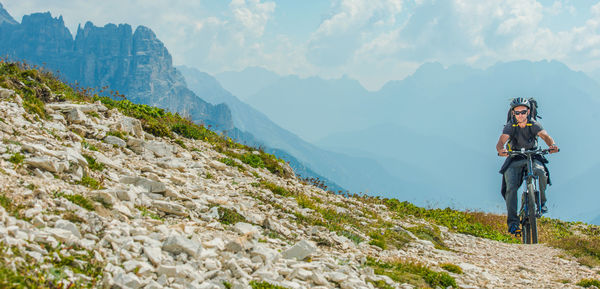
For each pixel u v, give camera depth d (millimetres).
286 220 9492
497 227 17297
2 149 6621
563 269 9398
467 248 11828
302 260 6539
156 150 12469
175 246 5320
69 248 4523
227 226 7648
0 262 3701
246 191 11555
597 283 7555
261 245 6730
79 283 3951
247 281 5086
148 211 7090
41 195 5520
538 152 10641
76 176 7082
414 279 6953
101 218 5574
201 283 4750
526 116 10664
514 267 9453
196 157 14125
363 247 9141
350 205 15109
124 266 4559
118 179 8234
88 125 11586
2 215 4480
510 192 11094
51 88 13656
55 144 8141
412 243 10805
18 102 9555
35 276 3797
